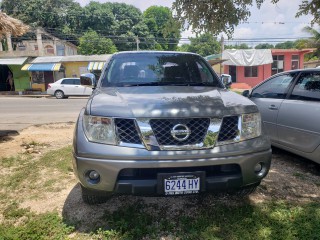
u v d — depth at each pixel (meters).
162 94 2.96
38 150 5.31
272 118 4.47
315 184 3.63
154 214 2.95
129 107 2.56
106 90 3.28
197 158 2.45
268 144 2.79
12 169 4.32
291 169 4.14
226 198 3.25
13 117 9.98
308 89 3.98
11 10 47.12
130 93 3.03
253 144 2.65
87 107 2.75
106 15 48.53
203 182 2.48
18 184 3.74
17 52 26.20
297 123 3.96
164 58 4.04
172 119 2.46
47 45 39.97
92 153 2.48
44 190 3.55
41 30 36.59
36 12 46.56
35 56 26.47
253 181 2.69
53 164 4.47
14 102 16.44
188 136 2.46
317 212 2.88
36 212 3.02
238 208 2.98
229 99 2.92
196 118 2.50
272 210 2.95
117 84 3.56
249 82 26.50
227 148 2.53
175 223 2.77
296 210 2.94
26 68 24.84
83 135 2.60
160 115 2.45
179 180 2.46
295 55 26.75
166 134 2.45
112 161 2.42
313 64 31.44
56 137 6.38
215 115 2.53
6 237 2.52
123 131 2.49
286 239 2.46
